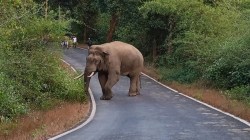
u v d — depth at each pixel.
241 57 22.53
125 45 24.12
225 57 23.61
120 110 18.00
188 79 28.84
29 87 18.77
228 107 17.59
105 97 21.84
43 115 16.12
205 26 28.66
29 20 19.48
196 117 15.58
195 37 27.95
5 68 17.20
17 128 13.67
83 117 16.20
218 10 29.16
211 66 24.84
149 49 40.94
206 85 26.06
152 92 24.91
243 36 21.92
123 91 25.25
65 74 21.48
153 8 32.88
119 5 40.28
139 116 16.14
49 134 12.52
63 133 12.71
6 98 15.61
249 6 29.33
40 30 19.62
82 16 58.19
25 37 19.19
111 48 22.91
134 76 23.89
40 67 19.56
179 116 15.91
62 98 20.70
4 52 17.39
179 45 31.69
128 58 23.55
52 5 49.16
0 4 17.94
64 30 20.92
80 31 63.06
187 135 11.91
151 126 13.70
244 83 22.58
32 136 12.09
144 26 38.75
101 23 58.72
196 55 28.36
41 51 19.66
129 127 13.60
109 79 22.17
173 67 34.38
